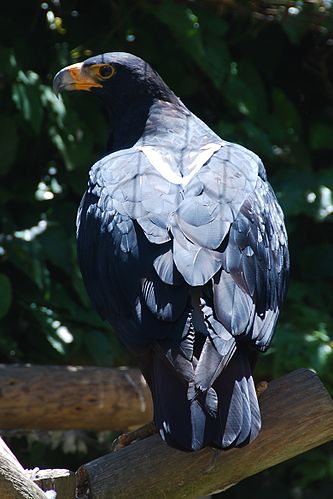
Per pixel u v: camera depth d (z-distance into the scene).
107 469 5.52
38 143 10.12
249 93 10.53
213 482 5.60
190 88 10.73
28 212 9.89
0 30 10.15
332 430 5.71
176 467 5.53
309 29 10.61
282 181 10.45
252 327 5.54
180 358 5.25
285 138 10.91
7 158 9.72
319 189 10.23
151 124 7.48
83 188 10.02
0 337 9.51
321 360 9.49
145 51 10.49
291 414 5.67
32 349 9.73
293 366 9.47
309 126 11.32
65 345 9.44
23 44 10.12
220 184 6.13
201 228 5.71
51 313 9.51
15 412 8.48
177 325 5.37
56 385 8.55
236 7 10.38
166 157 6.58
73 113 9.73
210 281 5.51
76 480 5.41
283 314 10.13
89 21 10.45
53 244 9.52
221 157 6.54
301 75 11.41
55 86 7.89
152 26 10.55
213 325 5.33
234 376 5.27
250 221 6.03
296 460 10.34
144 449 5.58
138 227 5.90
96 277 6.27
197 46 10.00
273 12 10.41
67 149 9.70
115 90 7.71
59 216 9.88
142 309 5.52
